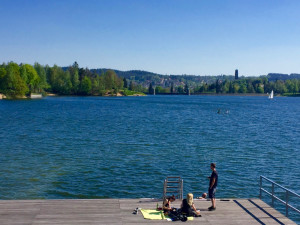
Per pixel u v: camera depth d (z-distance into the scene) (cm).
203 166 3195
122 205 1555
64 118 7844
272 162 3441
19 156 3447
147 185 2580
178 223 1363
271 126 7050
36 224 1307
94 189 2458
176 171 2994
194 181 2717
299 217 2067
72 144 4231
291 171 3094
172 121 7706
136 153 3731
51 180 2634
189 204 1439
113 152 3762
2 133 5119
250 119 8788
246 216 1461
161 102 18112
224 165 3259
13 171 2861
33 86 18025
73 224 1317
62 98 19088
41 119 7444
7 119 7250
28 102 14050
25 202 1559
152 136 5112
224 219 1423
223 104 17350
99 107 12438
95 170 2956
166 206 1473
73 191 2406
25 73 16225
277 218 1441
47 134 5094
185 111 11350
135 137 4959
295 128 6712
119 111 10681
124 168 3050
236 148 4203
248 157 3659
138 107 13075
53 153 3638
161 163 3272
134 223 1348
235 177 2861
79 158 3416
